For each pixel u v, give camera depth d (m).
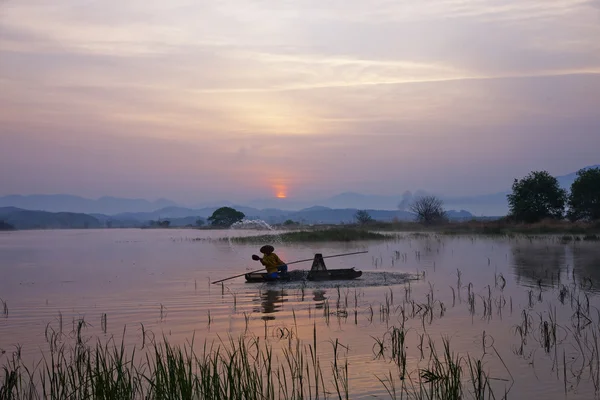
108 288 17.36
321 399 6.99
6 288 17.64
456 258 26.00
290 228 83.75
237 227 115.25
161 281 19.16
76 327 11.41
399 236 47.91
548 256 25.97
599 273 18.81
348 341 9.73
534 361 8.43
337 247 36.88
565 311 12.10
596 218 56.62
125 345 9.80
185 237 65.69
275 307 13.35
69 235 87.94
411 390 7.28
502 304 13.09
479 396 6.91
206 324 11.47
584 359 8.48
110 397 6.98
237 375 7.64
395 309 12.73
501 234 48.47
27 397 7.30
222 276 20.73
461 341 9.64
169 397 6.97
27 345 9.98
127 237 71.88
